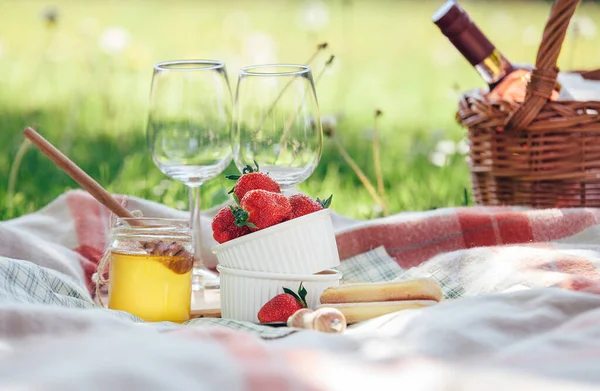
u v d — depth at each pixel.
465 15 2.16
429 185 3.27
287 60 5.80
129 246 1.61
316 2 7.61
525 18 7.04
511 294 1.35
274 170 1.82
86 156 3.64
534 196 2.22
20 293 1.53
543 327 1.26
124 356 1.06
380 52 6.48
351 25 6.99
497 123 2.16
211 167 1.93
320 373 1.06
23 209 2.83
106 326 1.28
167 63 1.96
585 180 2.17
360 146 4.05
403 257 2.05
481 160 2.29
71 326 1.26
